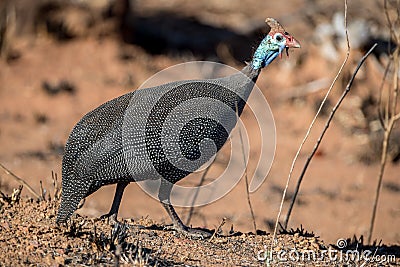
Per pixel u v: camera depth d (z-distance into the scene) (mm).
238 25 42500
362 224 24922
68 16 38188
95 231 13898
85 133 14625
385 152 19453
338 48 36000
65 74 36000
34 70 35969
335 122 33562
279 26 16406
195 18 43562
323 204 26562
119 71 36375
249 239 16219
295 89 35781
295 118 34000
